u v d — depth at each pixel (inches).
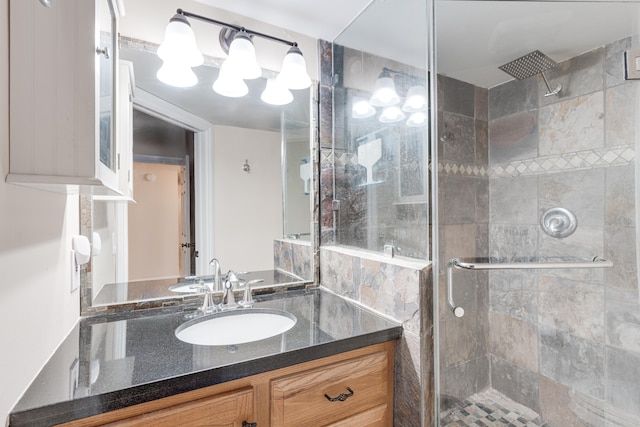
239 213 59.7
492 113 67.9
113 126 33.4
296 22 59.9
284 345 36.4
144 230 52.3
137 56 50.5
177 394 29.3
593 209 59.2
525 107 66.0
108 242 49.3
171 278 54.3
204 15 54.4
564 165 62.0
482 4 48.4
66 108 25.0
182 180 55.4
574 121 60.7
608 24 53.0
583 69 59.7
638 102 53.8
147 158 52.5
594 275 59.6
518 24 53.1
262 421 33.8
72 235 40.9
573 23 52.8
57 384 27.7
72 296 41.1
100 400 26.2
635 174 54.6
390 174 51.7
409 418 42.8
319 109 65.2
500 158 67.8
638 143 53.9
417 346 41.9
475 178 66.2
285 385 34.9
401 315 44.5
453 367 60.7
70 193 35.5
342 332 40.7
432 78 45.4
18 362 25.4
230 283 51.6
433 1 45.6
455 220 63.2
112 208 49.7
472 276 64.1
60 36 25.0
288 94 62.9
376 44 54.7
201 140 56.7
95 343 37.0
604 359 58.5
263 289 59.4
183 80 54.3
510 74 65.4
